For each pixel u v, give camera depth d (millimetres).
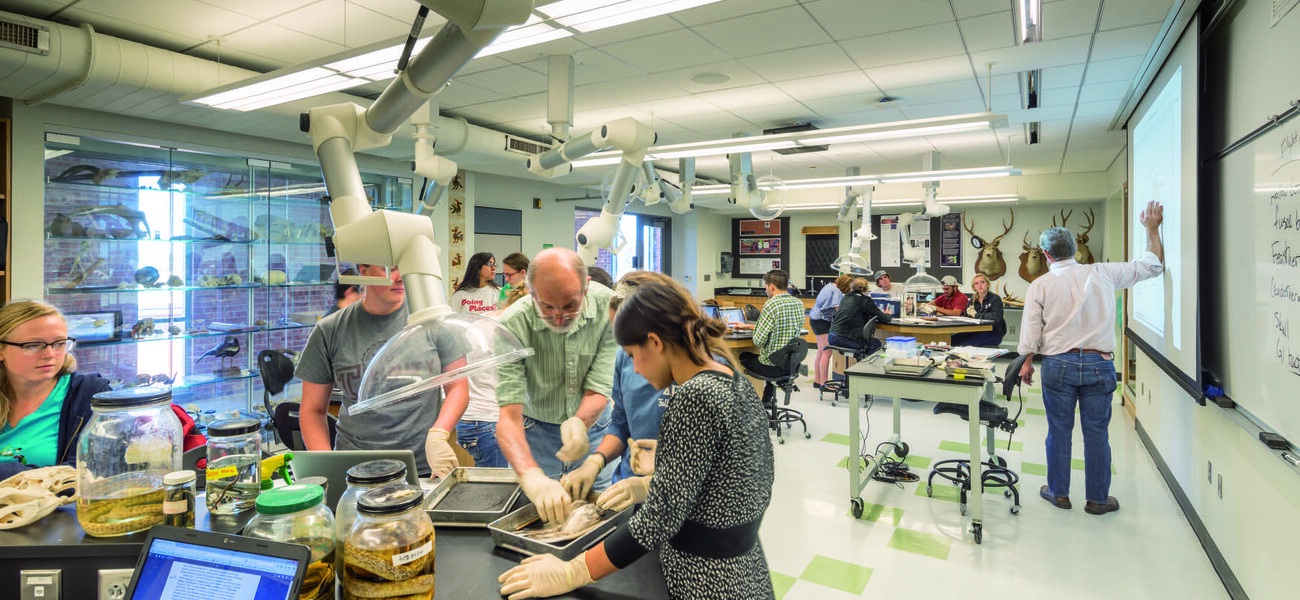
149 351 4434
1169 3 2990
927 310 7453
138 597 978
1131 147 5008
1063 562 2854
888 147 6809
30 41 3043
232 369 4855
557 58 3844
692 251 11516
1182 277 3064
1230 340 2510
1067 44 3596
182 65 3553
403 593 1004
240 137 4879
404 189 6074
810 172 8562
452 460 1638
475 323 996
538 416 2037
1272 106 2029
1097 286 3340
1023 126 5758
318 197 5441
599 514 1409
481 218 7480
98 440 1103
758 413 1236
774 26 3375
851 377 3367
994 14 3201
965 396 3094
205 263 4715
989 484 3529
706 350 1243
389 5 3125
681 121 5613
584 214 9570
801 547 3018
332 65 3150
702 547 1185
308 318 5348
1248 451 2381
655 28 3410
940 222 10398
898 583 2676
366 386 950
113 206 4234
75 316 4027
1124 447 4629
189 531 990
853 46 3684
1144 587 2637
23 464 1489
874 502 3582
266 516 1014
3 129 3701
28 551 1065
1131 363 6344
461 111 5266
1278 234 1983
